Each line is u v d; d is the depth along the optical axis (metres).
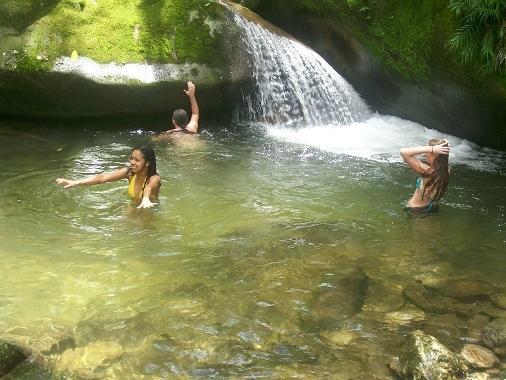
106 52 8.57
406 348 4.15
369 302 4.89
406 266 5.46
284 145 8.55
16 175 7.05
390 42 9.11
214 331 4.46
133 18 8.84
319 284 5.11
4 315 4.53
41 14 8.48
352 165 7.86
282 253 5.61
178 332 4.43
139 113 8.98
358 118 9.80
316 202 6.74
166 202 6.53
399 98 9.69
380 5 9.14
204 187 6.97
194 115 8.88
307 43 10.61
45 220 6.05
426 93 9.12
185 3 9.11
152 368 4.04
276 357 4.20
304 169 7.66
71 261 5.32
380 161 8.03
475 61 8.20
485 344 4.38
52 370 3.98
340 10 9.50
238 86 9.18
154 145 8.25
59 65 8.32
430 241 5.96
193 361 4.13
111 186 6.82
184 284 5.04
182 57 8.88
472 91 8.38
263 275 5.22
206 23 9.12
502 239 6.04
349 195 6.95
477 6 7.68
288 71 9.55
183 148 8.20
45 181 6.91
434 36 8.59
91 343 4.27
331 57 10.34
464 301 4.93
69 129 8.69
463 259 5.63
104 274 5.14
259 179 7.29
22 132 8.41
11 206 6.30
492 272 5.41
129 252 5.52
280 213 6.44
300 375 4.02
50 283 4.98
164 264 5.34
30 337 4.28
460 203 6.88
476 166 8.08
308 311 4.74
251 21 9.75
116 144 8.22
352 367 4.11
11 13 8.36
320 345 4.34
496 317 4.71
